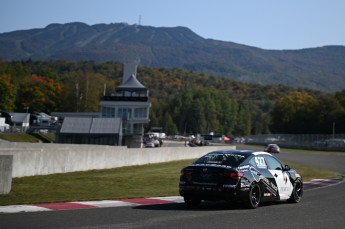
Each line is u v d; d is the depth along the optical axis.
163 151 38.41
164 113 179.88
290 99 138.25
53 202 14.24
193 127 174.75
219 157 14.29
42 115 127.12
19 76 164.25
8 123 112.94
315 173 33.41
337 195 19.11
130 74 101.69
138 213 12.60
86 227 10.20
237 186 13.35
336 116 117.19
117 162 30.61
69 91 135.38
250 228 10.72
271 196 14.77
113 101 90.38
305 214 13.27
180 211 13.26
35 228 9.92
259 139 119.62
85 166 27.00
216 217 12.23
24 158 21.97
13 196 15.30
